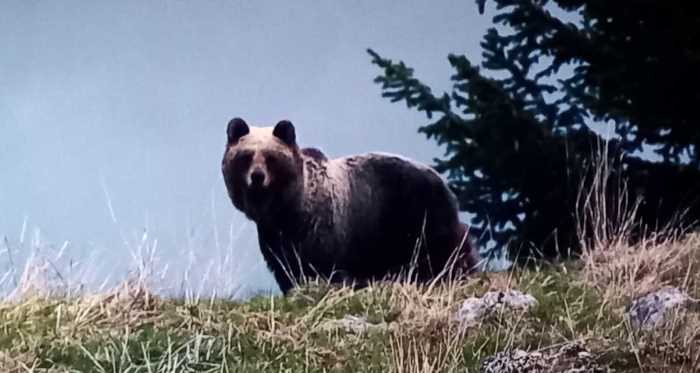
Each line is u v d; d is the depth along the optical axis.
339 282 17.55
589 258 15.61
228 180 17.48
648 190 21.27
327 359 12.89
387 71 22.80
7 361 12.23
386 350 12.90
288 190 17.25
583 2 22.09
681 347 12.17
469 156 22.00
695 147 21.39
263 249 17.80
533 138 21.72
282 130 17.50
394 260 18.20
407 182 18.31
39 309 13.74
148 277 14.14
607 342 12.41
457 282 16.17
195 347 12.45
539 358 12.09
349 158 18.38
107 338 12.79
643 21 21.38
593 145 21.67
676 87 21.14
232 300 14.91
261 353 12.89
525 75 22.50
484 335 13.29
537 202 21.70
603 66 21.67
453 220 18.47
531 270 17.05
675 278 14.98
